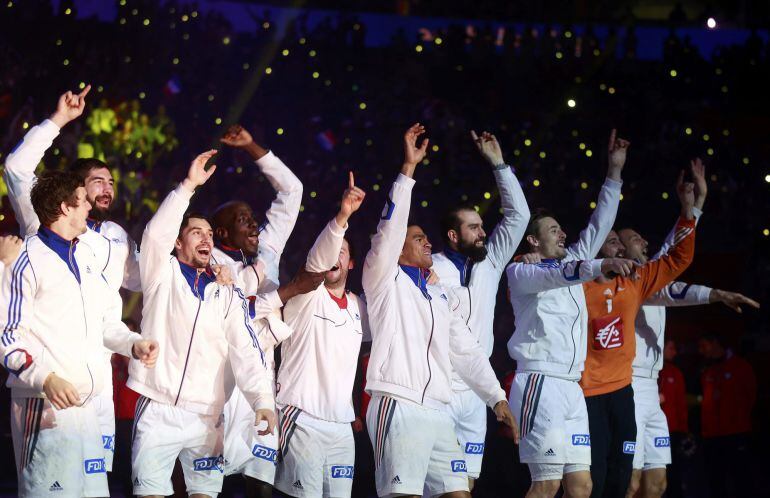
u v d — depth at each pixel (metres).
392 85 22.38
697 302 8.30
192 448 5.88
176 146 19.23
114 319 5.48
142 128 18.98
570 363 7.44
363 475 10.44
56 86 19.28
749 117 22.17
